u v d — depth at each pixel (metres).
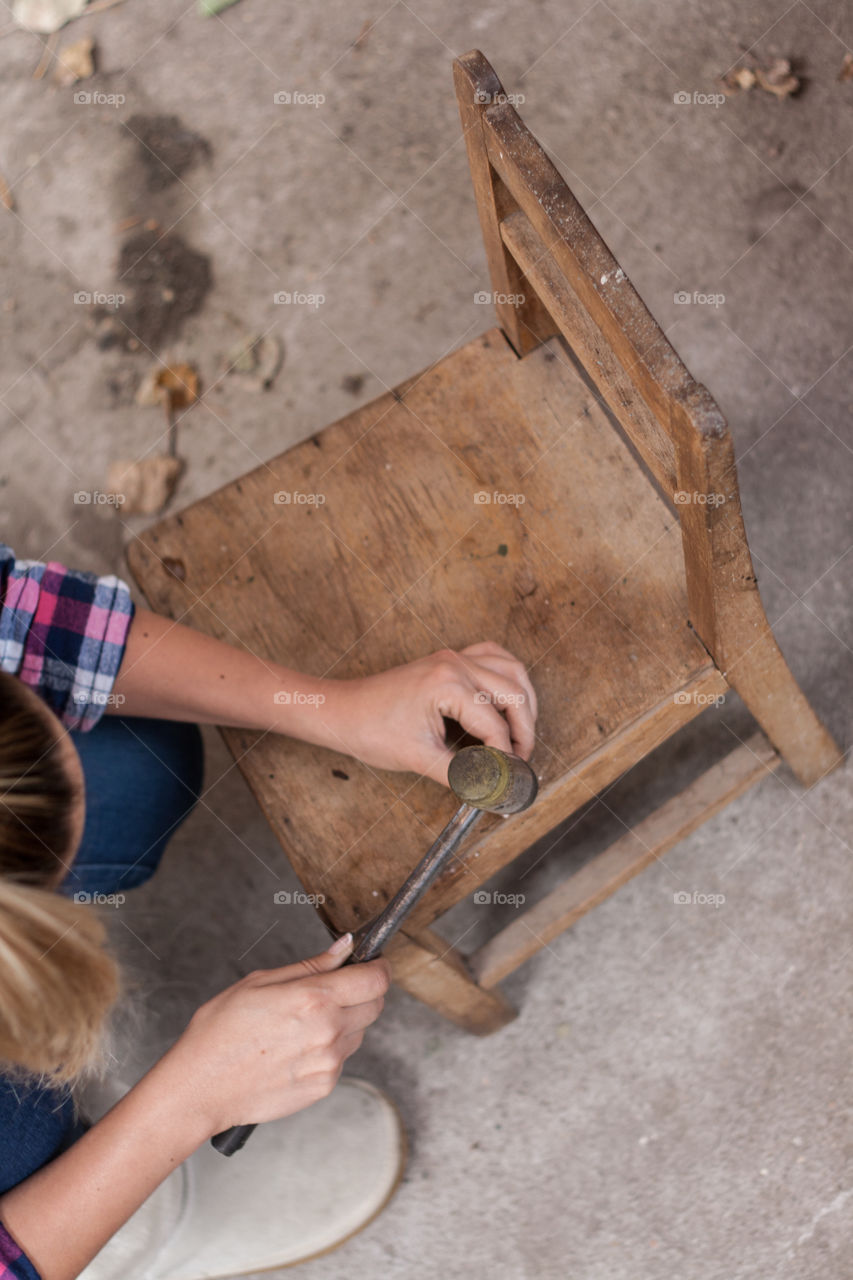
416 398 1.08
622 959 1.42
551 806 0.96
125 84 1.95
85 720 0.97
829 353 1.55
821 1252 1.27
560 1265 1.33
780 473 1.52
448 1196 1.37
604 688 0.96
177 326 1.81
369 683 0.96
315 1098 0.86
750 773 1.24
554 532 1.01
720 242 1.64
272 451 1.73
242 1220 1.29
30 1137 0.84
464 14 1.85
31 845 0.71
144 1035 1.48
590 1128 1.37
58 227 1.91
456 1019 1.30
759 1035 1.35
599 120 1.75
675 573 0.97
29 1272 0.79
